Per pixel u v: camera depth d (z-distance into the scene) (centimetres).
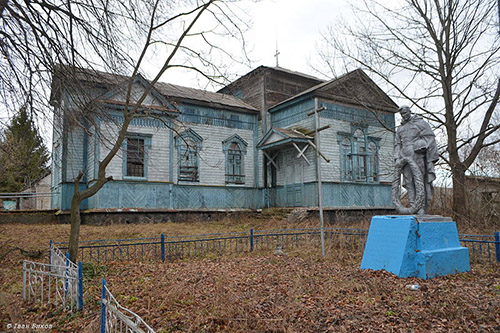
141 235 1336
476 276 752
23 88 760
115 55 840
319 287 664
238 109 2272
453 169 1619
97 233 1353
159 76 936
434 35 1658
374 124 2228
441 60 1658
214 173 2134
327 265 884
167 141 1928
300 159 2067
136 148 1831
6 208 2416
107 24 822
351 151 2114
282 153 2202
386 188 2228
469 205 1647
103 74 919
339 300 590
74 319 530
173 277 770
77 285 561
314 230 1277
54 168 2158
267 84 2369
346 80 1906
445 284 682
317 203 1938
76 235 820
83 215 1723
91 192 845
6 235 1298
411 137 866
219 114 2209
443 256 769
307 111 2072
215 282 709
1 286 730
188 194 2009
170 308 568
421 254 746
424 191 840
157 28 922
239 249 1134
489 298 580
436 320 494
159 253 1052
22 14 739
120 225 1617
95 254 1032
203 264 916
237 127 2275
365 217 2023
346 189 2048
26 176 2141
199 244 1208
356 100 1848
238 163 2256
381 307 551
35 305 610
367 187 2139
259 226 1702
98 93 924
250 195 2256
